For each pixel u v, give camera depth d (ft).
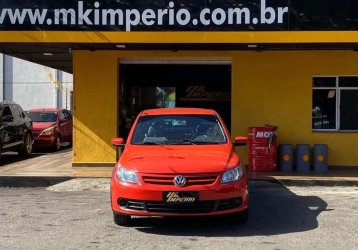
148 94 47.47
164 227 24.40
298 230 23.85
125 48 42.09
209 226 24.59
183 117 28.71
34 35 36.32
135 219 26.12
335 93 43.04
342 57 42.52
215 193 22.26
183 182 22.16
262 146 40.32
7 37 36.35
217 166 22.89
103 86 43.70
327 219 26.20
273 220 26.00
